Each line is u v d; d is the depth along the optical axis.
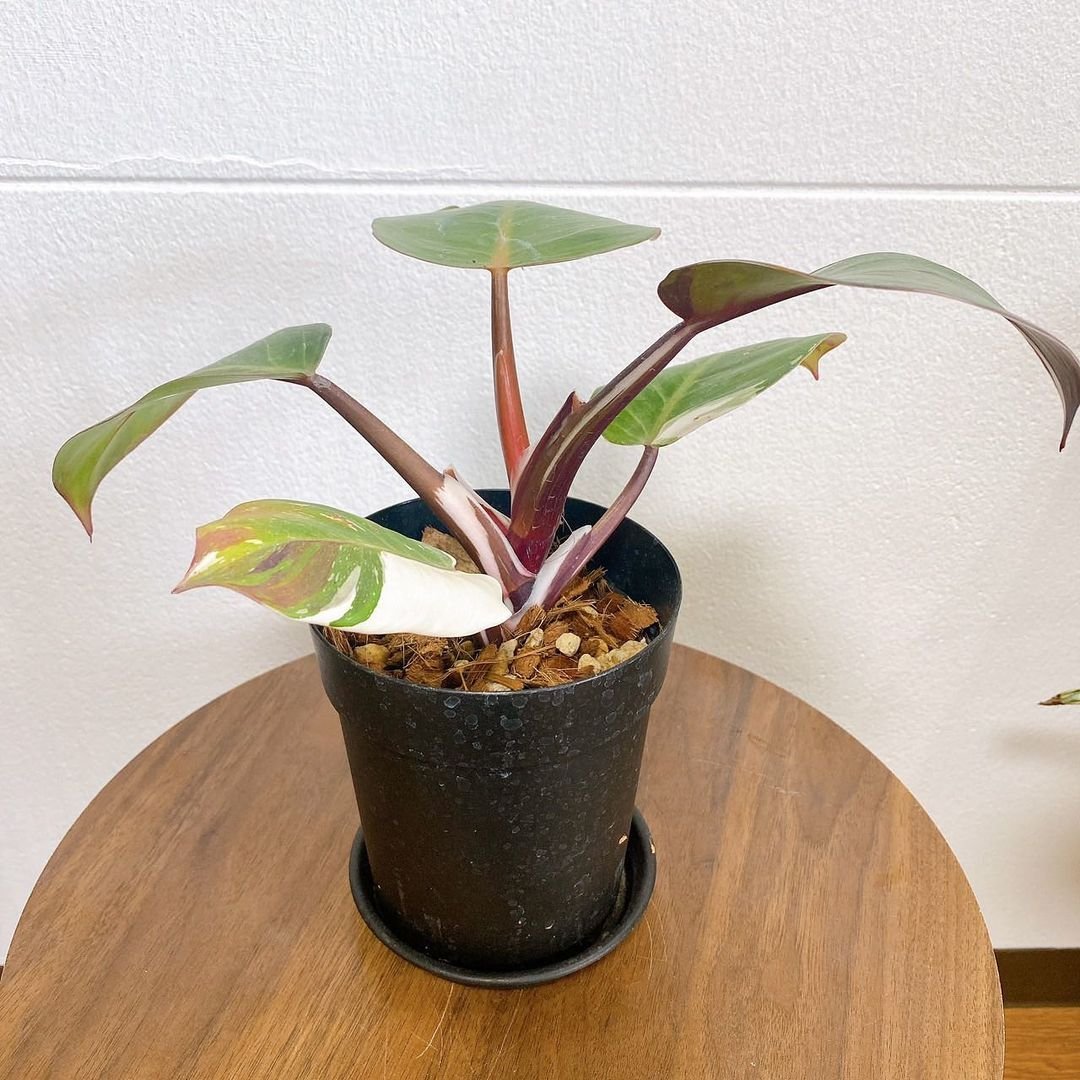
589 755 0.47
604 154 0.67
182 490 0.81
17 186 0.67
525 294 0.72
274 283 0.71
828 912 0.59
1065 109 0.65
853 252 0.71
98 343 0.73
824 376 0.75
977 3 0.62
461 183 0.68
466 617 0.36
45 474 0.79
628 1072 0.50
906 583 0.86
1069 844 1.05
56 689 0.92
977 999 0.54
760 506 0.82
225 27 0.62
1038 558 0.84
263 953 0.57
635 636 0.52
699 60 0.64
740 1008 0.53
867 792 0.68
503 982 0.54
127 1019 0.52
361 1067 0.50
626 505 0.52
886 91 0.65
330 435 0.79
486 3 0.62
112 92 0.64
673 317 0.73
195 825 0.66
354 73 0.64
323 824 0.66
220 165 0.67
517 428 0.51
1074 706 0.94
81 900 0.60
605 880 0.55
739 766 0.71
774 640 0.90
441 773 0.46
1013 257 0.71
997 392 0.76
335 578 0.33
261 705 0.76
